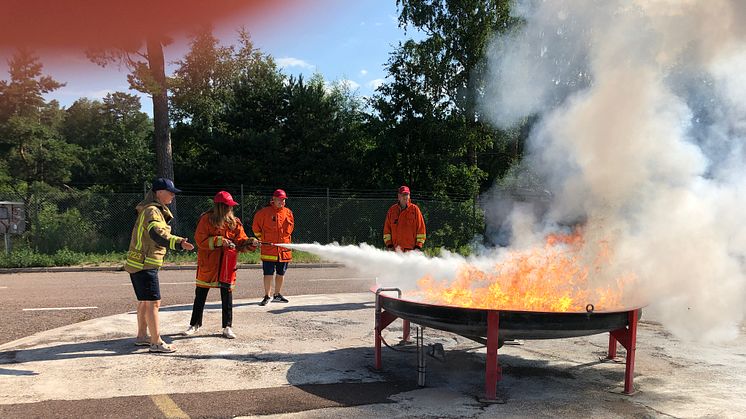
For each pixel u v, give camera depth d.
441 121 24.53
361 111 28.16
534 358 5.87
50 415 3.86
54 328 6.96
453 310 4.46
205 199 19.42
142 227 5.47
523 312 4.33
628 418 4.07
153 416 3.89
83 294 9.84
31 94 35.22
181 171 24.22
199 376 4.87
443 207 21.03
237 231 6.44
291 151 25.34
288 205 20.27
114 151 36.69
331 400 4.32
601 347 6.39
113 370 4.98
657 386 4.90
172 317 7.44
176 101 24.86
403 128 25.02
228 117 26.39
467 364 5.56
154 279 5.58
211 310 8.04
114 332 6.50
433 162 24.44
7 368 4.99
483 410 4.19
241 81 27.09
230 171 23.78
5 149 34.88
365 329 7.00
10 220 15.47
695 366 5.57
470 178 24.20
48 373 4.86
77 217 17.53
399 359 5.67
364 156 25.67
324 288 11.03
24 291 10.26
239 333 6.57
